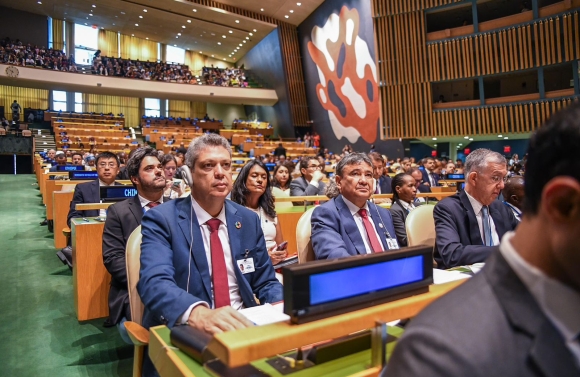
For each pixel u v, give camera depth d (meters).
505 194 2.71
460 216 2.18
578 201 0.41
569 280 0.43
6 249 4.95
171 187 4.48
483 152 2.17
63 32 21.89
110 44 23.17
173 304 1.21
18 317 3.02
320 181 5.11
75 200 3.80
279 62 20.67
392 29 15.25
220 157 1.57
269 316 1.14
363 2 15.78
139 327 1.45
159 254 1.44
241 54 24.78
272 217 3.04
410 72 15.12
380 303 0.85
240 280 1.59
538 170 0.45
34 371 2.26
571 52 12.27
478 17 15.19
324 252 1.96
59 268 4.25
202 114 26.06
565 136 0.43
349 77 17.39
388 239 2.23
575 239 0.41
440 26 15.95
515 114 13.62
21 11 20.38
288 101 20.66
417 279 0.91
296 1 17.94
